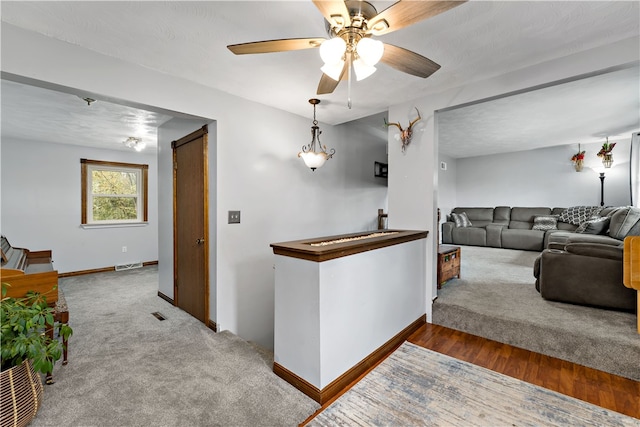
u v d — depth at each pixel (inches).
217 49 77.7
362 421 62.0
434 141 111.0
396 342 95.0
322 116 137.9
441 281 128.5
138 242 218.1
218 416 62.9
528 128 182.7
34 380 61.1
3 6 59.6
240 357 87.9
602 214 190.4
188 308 125.4
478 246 253.1
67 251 188.4
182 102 95.7
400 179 119.6
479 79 97.2
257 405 66.6
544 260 111.9
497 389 72.2
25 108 120.7
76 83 75.1
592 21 66.4
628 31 70.6
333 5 45.9
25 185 173.8
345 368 74.9
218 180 106.7
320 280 67.3
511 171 269.7
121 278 184.7
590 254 103.5
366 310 81.8
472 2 59.7
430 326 110.3
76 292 155.3
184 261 127.6
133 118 135.5
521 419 62.0
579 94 126.0
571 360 84.7
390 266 91.8
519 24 67.4
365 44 48.3
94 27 67.7
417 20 48.4
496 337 98.0
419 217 114.7
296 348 73.0
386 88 104.3
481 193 287.9
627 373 76.9
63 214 186.5
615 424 60.3
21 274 79.1
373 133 187.8
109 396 69.0
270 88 104.3
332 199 157.9
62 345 82.1
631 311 97.3
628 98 130.6
